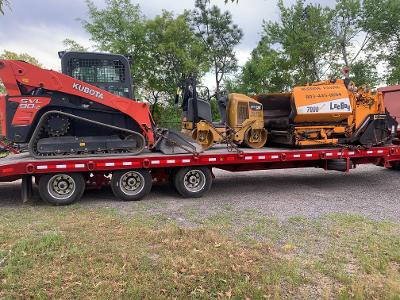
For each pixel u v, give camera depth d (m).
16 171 6.67
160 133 7.80
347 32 31.59
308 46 30.48
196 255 4.53
